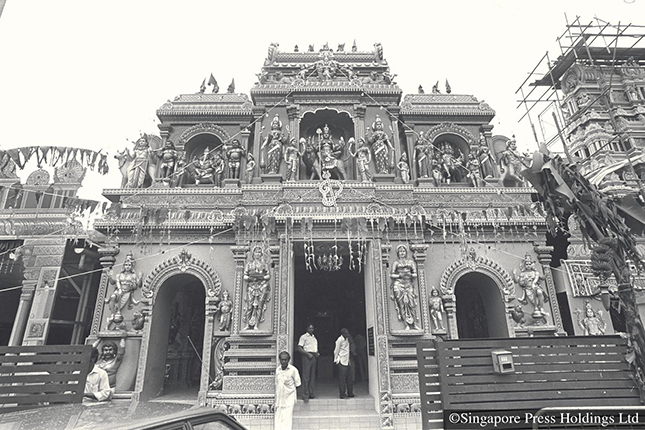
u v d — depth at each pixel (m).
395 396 13.18
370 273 14.62
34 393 8.59
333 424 12.67
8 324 19.84
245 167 17.98
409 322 14.18
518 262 15.99
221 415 4.70
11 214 16.31
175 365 18.34
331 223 14.86
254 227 15.33
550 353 8.47
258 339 13.97
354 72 19.97
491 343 8.52
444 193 17.19
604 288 8.74
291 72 20.19
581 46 24.91
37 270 15.66
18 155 11.82
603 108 25.02
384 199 15.95
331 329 19.91
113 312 14.60
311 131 19.52
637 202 9.46
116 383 13.90
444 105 19.48
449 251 15.99
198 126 18.58
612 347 8.54
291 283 14.56
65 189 17.06
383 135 17.36
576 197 8.92
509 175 18.09
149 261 15.50
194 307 19.70
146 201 16.72
